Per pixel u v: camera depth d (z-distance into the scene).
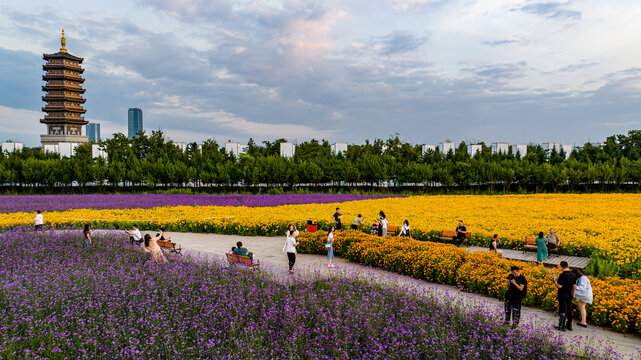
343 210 33.56
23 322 8.05
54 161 58.59
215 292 9.83
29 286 10.23
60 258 14.21
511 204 38.81
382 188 61.22
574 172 55.78
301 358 6.86
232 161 64.31
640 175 54.84
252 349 6.82
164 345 7.23
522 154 79.25
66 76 109.56
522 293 8.95
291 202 40.59
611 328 9.36
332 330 7.91
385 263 14.62
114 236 19.34
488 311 9.33
